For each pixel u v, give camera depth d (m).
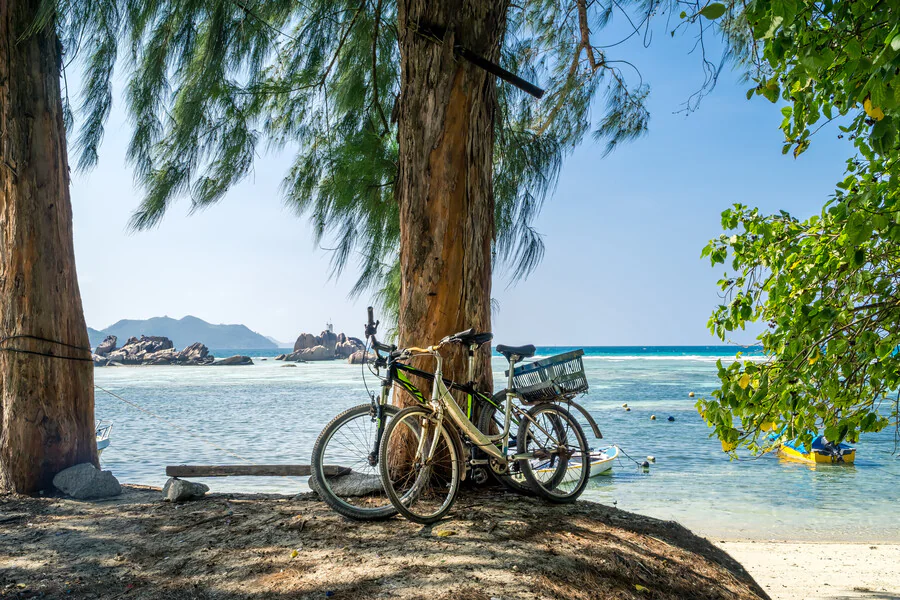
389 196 6.14
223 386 46.09
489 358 4.83
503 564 3.32
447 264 4.66
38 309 5.29
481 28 4.79
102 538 3.99
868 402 3.45
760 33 2.45
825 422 3.55
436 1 4.71
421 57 4.77
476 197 4.78
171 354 111.06
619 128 7.68
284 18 5.74
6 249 5.28
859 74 2.53
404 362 4.60
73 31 5.37
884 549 8.24
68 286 5.49
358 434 4.36
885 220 2.64
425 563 3.30
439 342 4.49
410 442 4.47
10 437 5.16
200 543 3.76
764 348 3.56
